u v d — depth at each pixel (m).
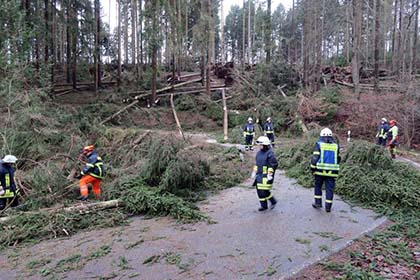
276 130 20.47
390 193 7.02
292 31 33.69
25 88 13.09
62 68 32.38
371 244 5.16
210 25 24.09
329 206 6.71
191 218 6.75
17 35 13.90
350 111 19.58
